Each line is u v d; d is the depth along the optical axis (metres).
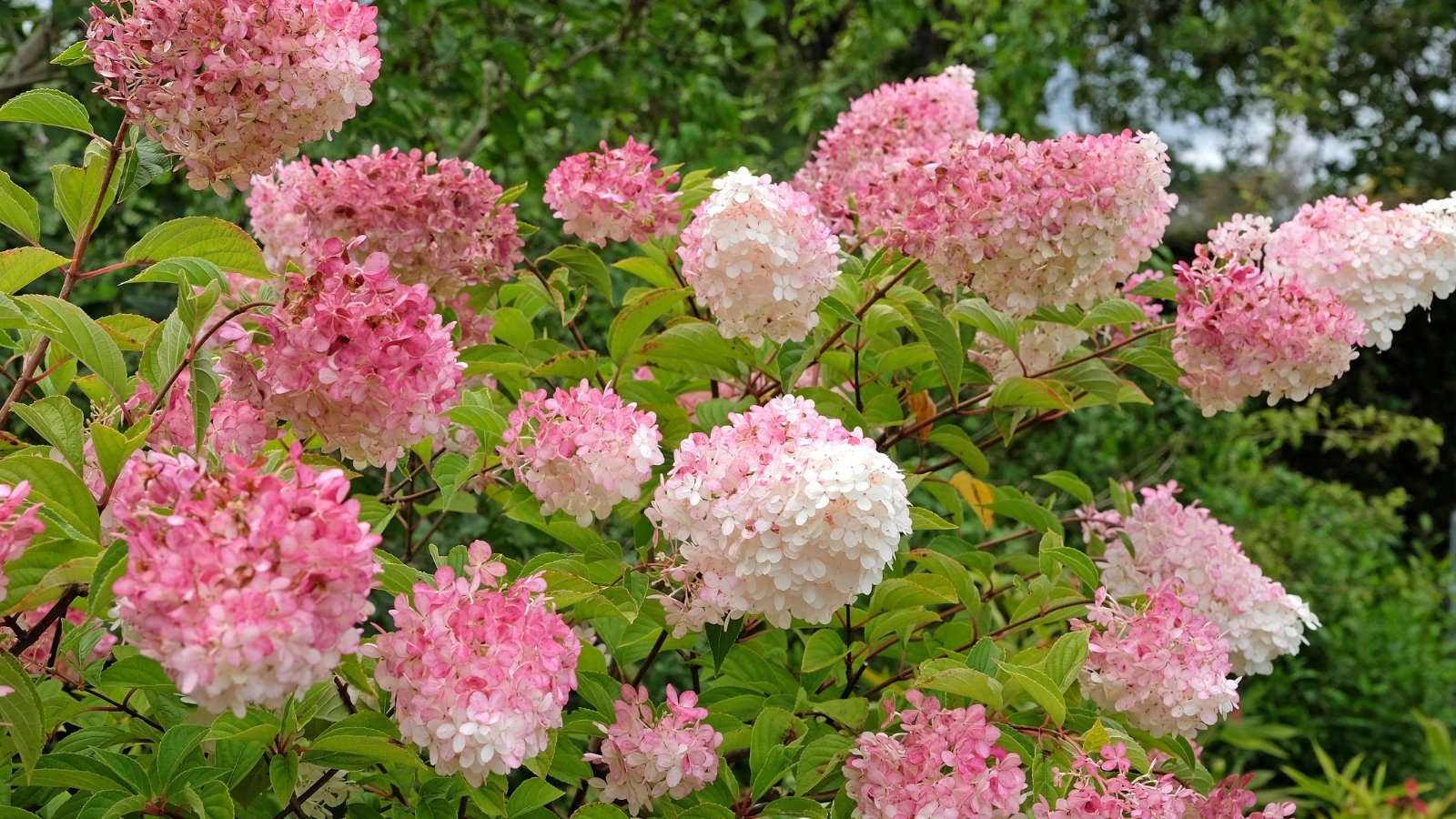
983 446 1.71
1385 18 8.51
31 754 1.02
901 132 1.76
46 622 1.09
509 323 1.61
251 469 0.96
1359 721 3.26
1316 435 5.98
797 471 1.10
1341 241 1.45
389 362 1.05
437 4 2.52
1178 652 1.29
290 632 0.89
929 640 1.50
